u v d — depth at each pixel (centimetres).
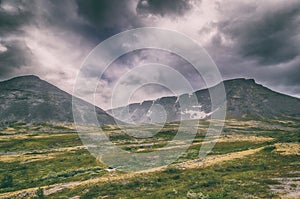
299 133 13475
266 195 4534
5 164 13238
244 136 18750
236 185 5353
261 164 7200
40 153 16425
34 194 6806
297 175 5878
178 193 5134
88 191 6106
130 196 5347
